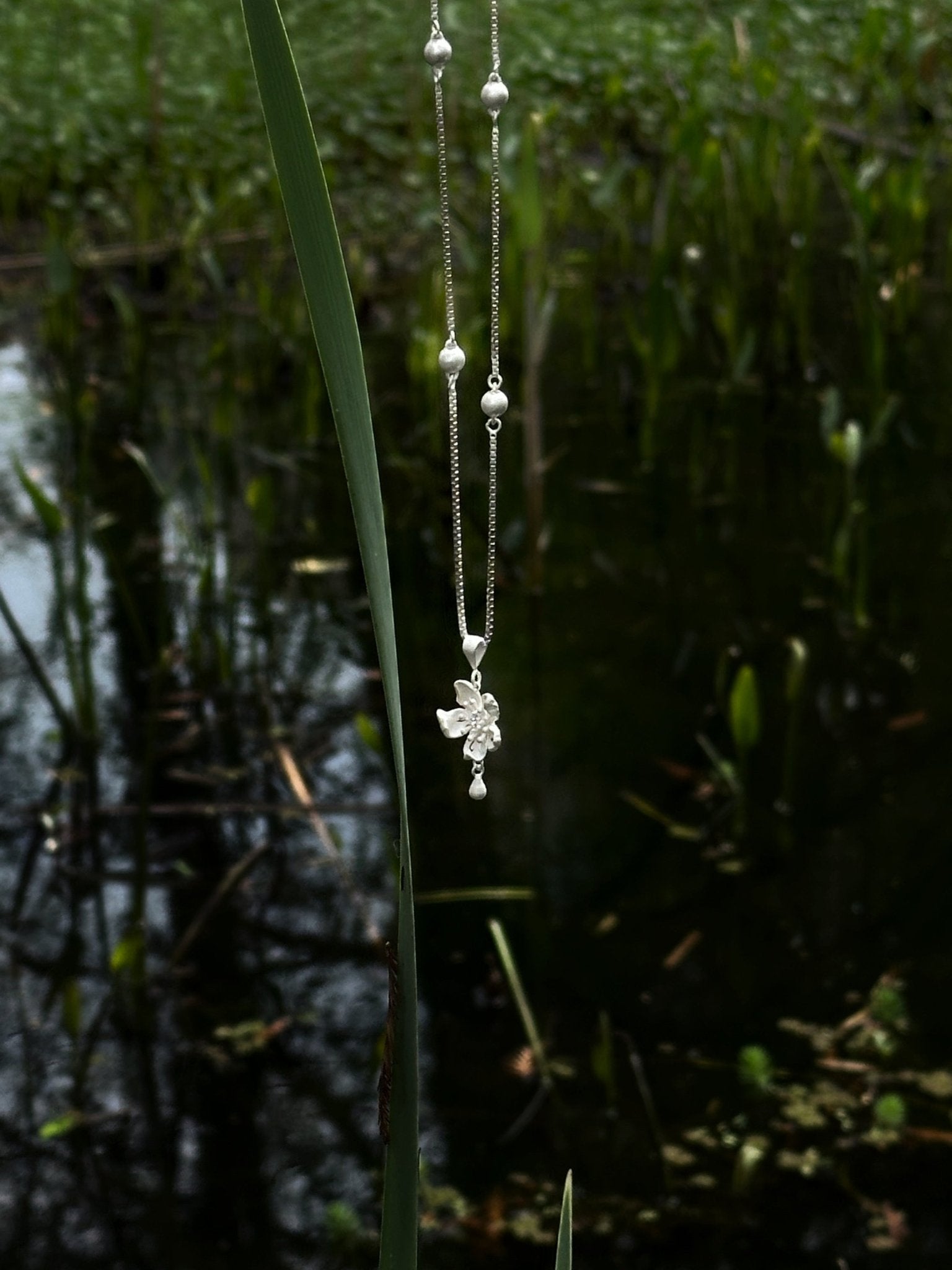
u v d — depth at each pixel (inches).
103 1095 43.9
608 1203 39.8
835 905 51.8
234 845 55.8
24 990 48.2
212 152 145.1
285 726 63.5
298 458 90.7
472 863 54.8
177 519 66.2
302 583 75.7
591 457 88.6
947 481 82.5
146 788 48.5
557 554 77.1
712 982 48.4
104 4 188.9
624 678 66.0
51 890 53.1
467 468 85.9
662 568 75.4
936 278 114.9
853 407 92.3
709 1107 43.3
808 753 60.3
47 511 58.3
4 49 174.7
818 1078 44.2
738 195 107.7
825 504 81.5
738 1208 39.5
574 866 54.3
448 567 76.1
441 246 118.6
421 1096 43.9
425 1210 39.7
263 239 131.7
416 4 179.9
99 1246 38.5
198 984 48.6
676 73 160.2
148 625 71.5
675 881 53.4
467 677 66.7
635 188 138.7
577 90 161.2
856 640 67.8
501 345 98.1
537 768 60.1
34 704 64.9
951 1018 46.5
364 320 113.2
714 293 109.4
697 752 60.8
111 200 138.3
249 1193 40.4
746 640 68.4
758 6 183.3
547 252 115.8
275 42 20.5
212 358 97.3
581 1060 45.3
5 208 136.8
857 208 79.4
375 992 48.4
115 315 116.6
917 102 152.1
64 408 93.0
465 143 151.7
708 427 92.1
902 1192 39.8
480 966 49.6
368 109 159.9
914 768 58.9
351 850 55.6
